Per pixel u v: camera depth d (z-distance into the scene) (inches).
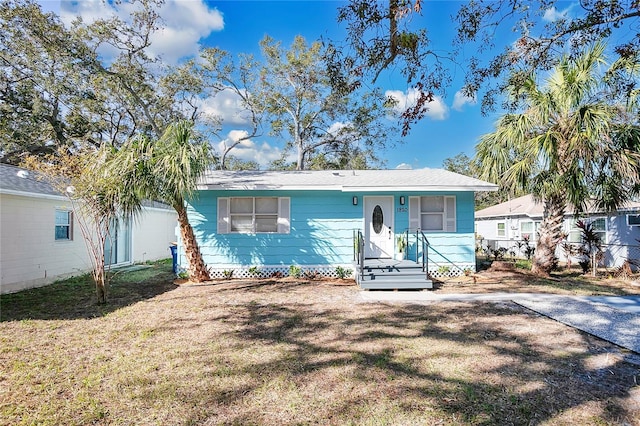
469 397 141.3
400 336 215.5
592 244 491.2
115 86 773.9
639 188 372.5
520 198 839.7
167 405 136.9
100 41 714.8
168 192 365.7
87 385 151.9
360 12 174.6
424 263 378.9
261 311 275.0
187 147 353.7
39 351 192.2
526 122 392.8
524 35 193.6
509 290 351.3
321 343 204.5
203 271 407.5
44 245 401.1
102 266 309.6
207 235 426.0
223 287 371.6
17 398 141.3
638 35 182.2
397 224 432.1
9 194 345.4
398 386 151.1
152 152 347.9
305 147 1006.4
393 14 171.2
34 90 743.1
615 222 542.6
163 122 861.8
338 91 211.3
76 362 177.5
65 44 683.4
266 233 427.8
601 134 349.7
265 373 164.9
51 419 126.6
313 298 319.6
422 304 296.0
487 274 439.8
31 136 775.7
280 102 959.0
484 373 163.0
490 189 416.5
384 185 412.5
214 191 426.6
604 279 424.8
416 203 432.1
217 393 146.2
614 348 192.7
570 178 376.5
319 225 429.4
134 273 483.5
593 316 253.6
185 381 156.7
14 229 357.7
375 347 197.2
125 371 166.9
